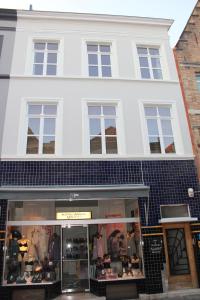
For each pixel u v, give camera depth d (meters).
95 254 9.59
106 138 10.80
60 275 9.34
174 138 11.13
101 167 10.01
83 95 11.07
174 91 11.71
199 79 12.23
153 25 12.88
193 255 9.64
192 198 10.12
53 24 12.27
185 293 8.90
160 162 10.38
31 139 10.45
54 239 9.57
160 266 9.14
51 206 9.63
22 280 8.70
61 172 9.78
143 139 10.73
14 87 10.88
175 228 9.88
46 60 11.84
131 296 8.79
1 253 8.66
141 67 12.36
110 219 9.74
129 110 11.09
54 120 10.80
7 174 9.57
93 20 12.46
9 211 9.27
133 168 10.16
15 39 11.81
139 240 9.54
